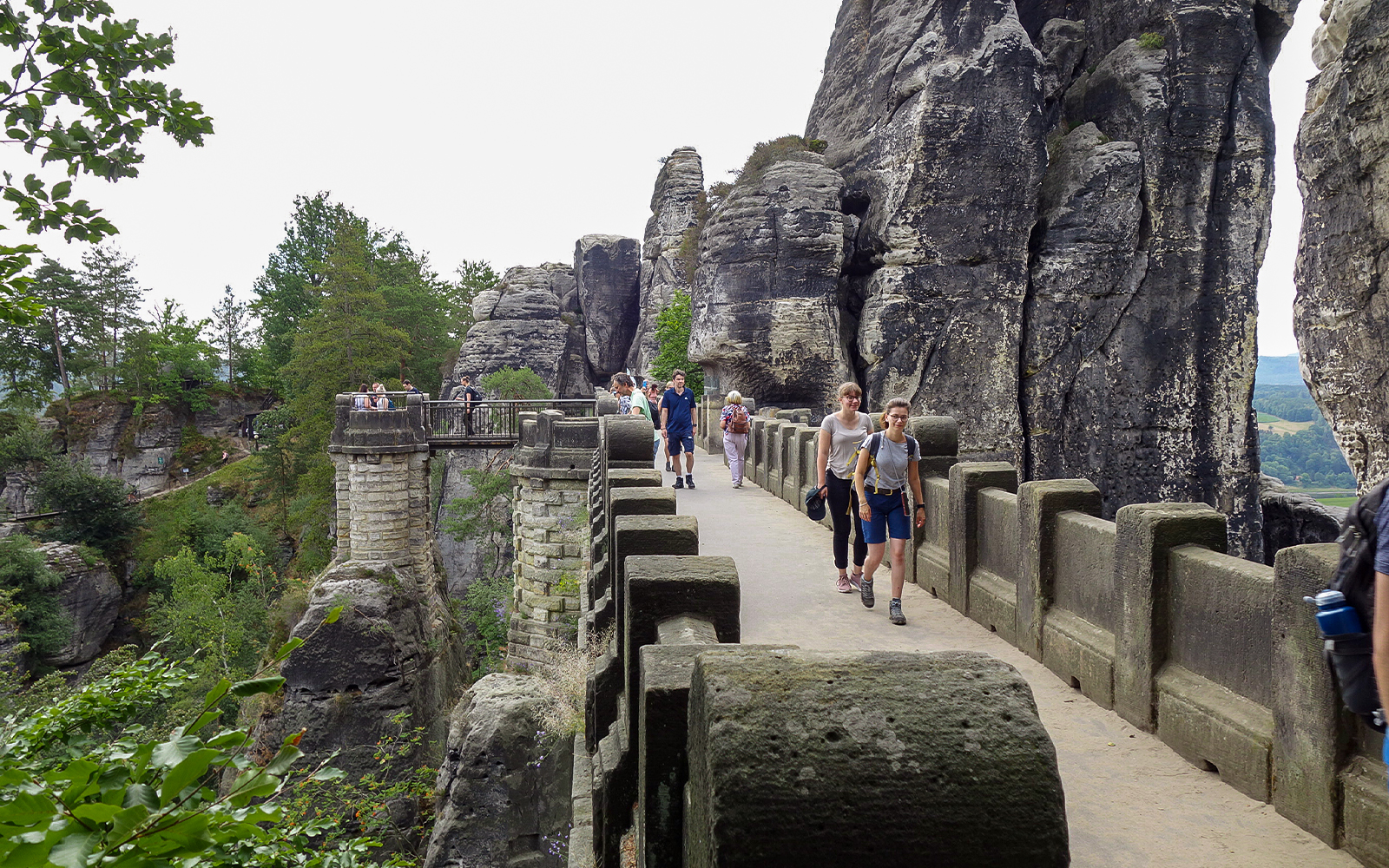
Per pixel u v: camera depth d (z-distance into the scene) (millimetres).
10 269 3961
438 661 27094
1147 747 3898
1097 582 4629
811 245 33156
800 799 1548
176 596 39156
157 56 4066
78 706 3723
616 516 5426
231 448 66062
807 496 7082
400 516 28672
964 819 1546
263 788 2338
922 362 32875
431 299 63156
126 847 2129
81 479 50344
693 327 36594
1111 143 33031
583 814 4949
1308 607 3027
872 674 1787
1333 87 9312
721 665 1826
